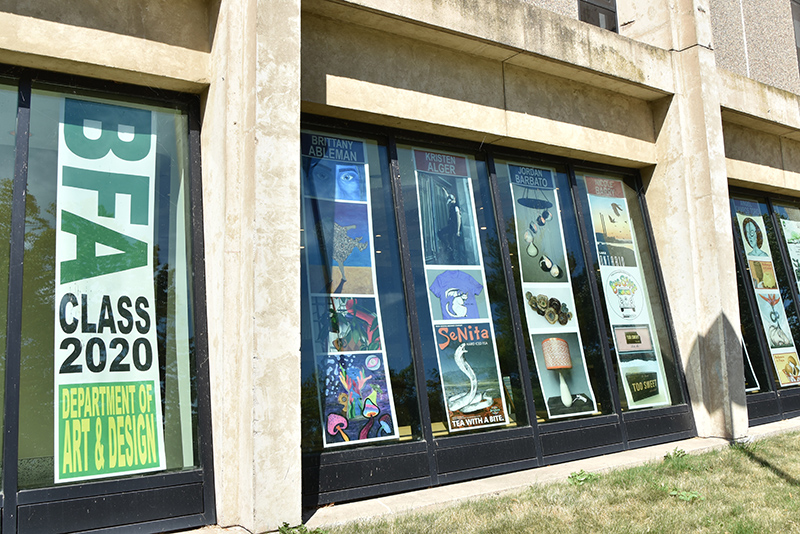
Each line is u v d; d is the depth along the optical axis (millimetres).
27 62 4656
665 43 8430
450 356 6359
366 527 4609
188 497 4738
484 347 6609
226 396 4754
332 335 5730
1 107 4637
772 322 9656
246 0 5012
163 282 5047
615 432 7230
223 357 4801
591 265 7723
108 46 4836
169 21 5137
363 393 5746
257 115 4742
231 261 4855
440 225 6691
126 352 4801
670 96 8328
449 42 6555
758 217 10094
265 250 4668
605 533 4441
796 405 9461
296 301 4770
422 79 6461
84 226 4809
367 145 6363
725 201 8094
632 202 8500
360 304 5953
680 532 4441
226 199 4887
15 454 4250
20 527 4164
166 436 4820
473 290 6727
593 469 6320
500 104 7000
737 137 9570
